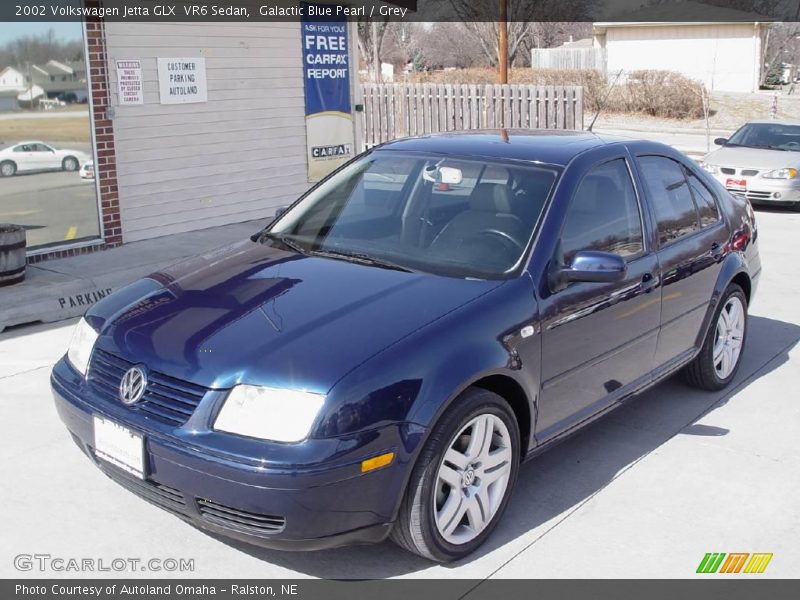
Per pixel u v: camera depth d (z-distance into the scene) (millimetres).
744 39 42094
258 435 3305
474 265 4219
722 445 5078
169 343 3668
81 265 8578
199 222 10633
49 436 5020
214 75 10477
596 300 4387
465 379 3607
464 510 3773
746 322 6121
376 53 45625
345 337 3561
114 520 4117
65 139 8938
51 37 8656
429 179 4770
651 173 5180
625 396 4824
